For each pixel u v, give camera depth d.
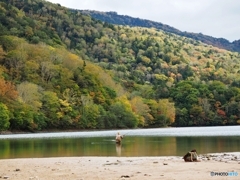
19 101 117.94
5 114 107.06
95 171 21.95
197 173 19.73
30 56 165.62
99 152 37.69
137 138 64.19
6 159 31.06
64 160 29.42
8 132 110.44
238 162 24.75
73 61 174.38
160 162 26.14
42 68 154.25
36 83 145.75
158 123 174.50
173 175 19.25
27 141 61.12
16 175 20.97
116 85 186.38
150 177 18.80
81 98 144.12
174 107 186.75
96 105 143.75
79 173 21.27
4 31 199.25
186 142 50.56
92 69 179.00
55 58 171.50
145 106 168.88
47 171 22.50
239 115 193.38
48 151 39.91
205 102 193.75
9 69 152.00
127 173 20.69
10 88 119.31
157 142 51.81
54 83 150.25
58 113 130.12
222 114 194.00
